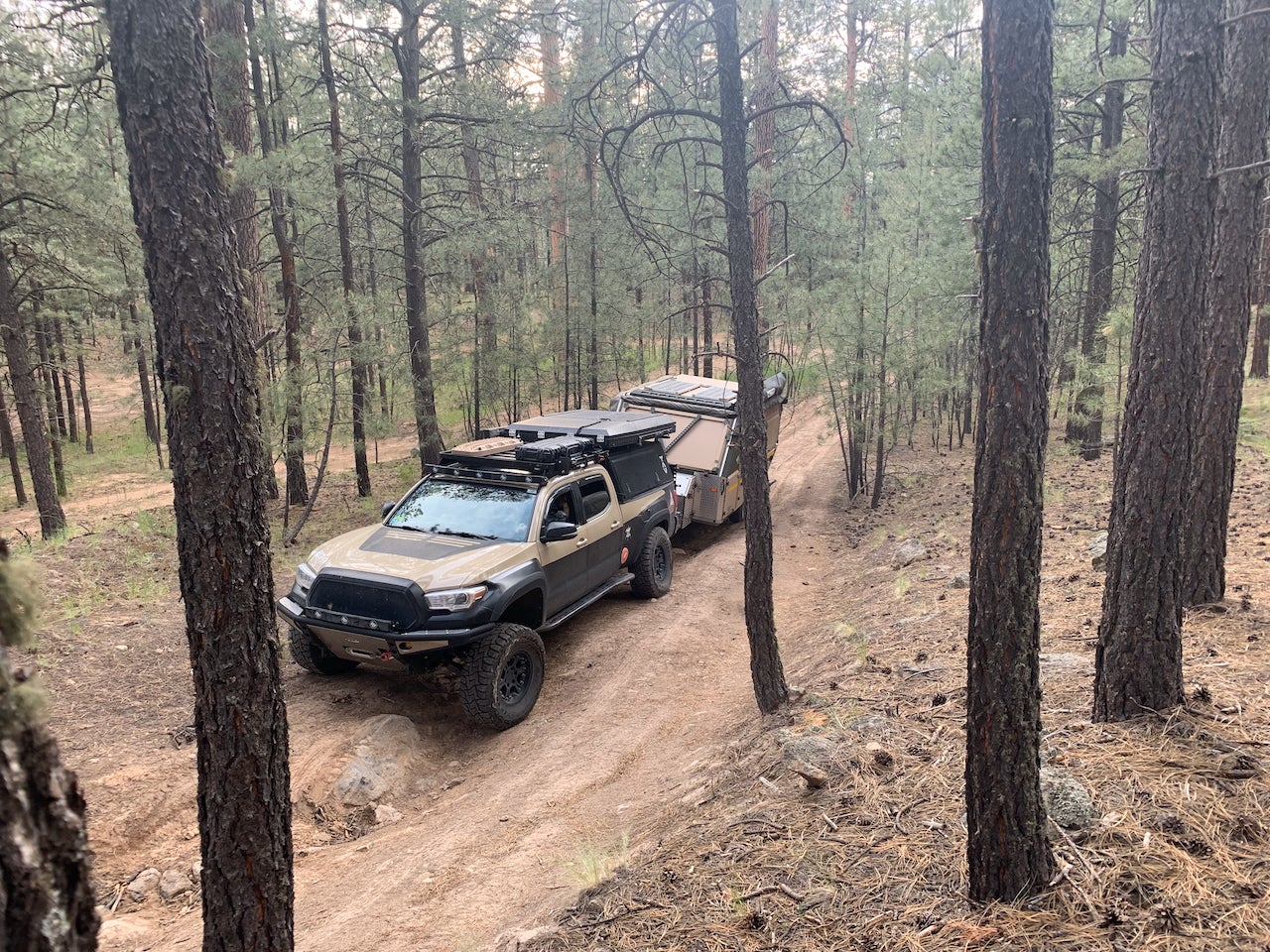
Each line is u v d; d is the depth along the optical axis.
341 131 14.99
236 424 2.78
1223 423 6.07
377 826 5.52
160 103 2.60
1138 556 4.34
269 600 2.91
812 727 5.41
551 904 4.03
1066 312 15.92
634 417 11.17
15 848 1.30
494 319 16.39
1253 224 5.85
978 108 13.22
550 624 7.73
